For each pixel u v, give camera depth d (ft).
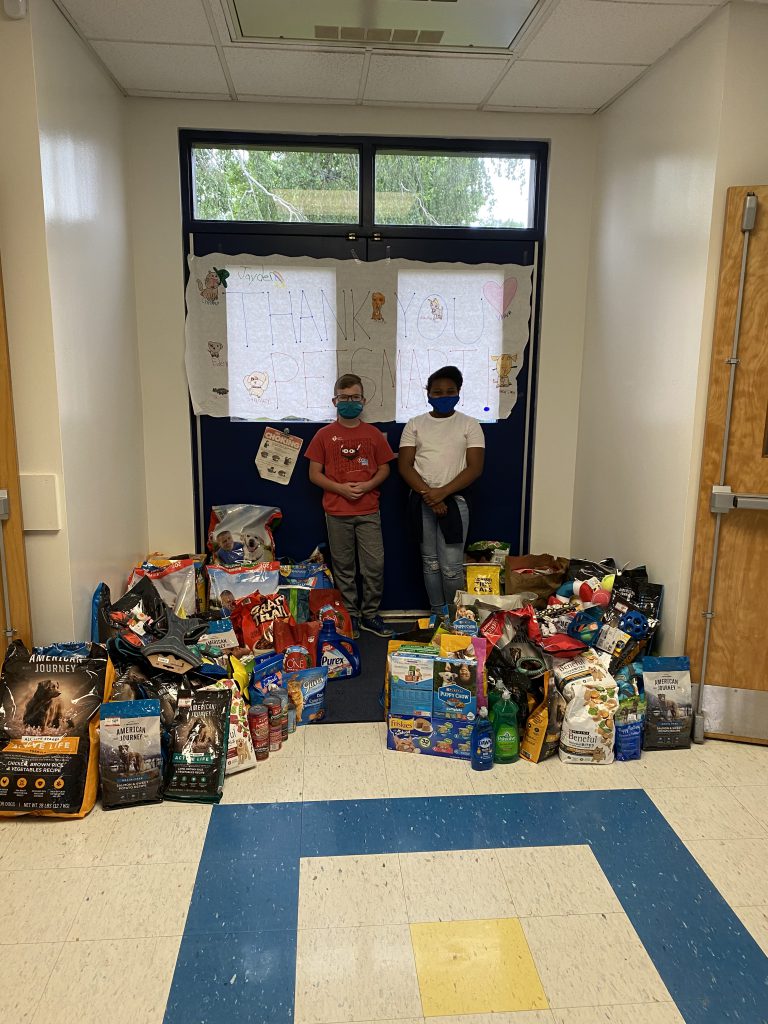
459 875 6.22
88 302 8.90
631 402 10.16
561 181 11.62
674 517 8.85
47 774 6.89
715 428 8.11
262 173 11.41
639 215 9.89
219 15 8.16
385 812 7.11
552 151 11.51
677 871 6.30
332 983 5.11
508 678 8.30
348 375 11.41
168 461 11.92
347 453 11.48
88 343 8.88
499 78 9.98
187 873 6.21
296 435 12.04
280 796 7.37
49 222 7.59
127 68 9.65
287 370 11.85
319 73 9.86
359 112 11.15
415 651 8.39
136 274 11.28
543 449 12.45
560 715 8.22
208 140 11.19
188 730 7.47
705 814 7.13
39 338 7.63
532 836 6.76
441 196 11.68
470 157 11.60
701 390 8.30
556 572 11.03
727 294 7.86
